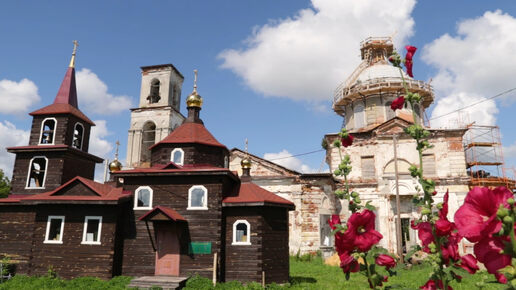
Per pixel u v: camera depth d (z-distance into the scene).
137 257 18.94
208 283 17.17
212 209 18.80
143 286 17.00
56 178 22.17
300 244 29.75
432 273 2.65
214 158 23.17
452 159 31.94
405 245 31.84
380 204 32.38
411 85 37.56
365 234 2.71
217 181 19.23
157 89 37.91
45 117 23.64
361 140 34.31
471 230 1.75
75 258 18.83
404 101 3.37
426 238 2.68
